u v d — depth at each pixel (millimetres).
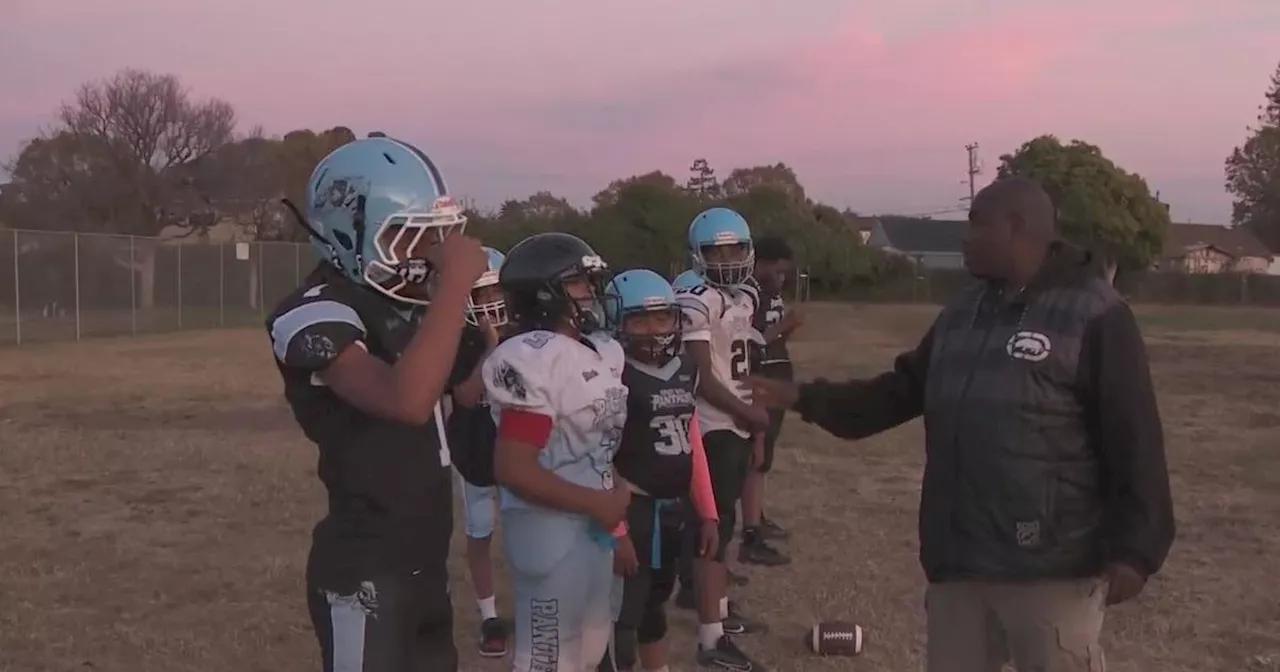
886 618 6637
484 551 6059
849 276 53344
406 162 3033
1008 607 3734
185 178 52406
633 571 4496
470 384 4570
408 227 2986
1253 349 25875
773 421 7680
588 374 3879
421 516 3148
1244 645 6191
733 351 6250
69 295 27922
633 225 42500
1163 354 24656
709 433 5949
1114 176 45094
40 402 15586
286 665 5887
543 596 3918
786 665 5922
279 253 37000
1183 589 7129
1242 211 79000
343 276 3143
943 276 53750
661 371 4918
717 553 5832
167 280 32094
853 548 8117
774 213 51500
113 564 7617
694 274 6457
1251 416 14547
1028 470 3627
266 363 22094
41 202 50281
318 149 53812
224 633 6305
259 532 8469
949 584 3879
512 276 3934
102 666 5832
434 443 3221
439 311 2867
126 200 51094
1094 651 3686
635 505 4859
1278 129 73438
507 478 3771
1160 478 3512
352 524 3096
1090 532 3635
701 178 69125
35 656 5938
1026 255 3686
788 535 8406
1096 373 3588
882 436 12922
